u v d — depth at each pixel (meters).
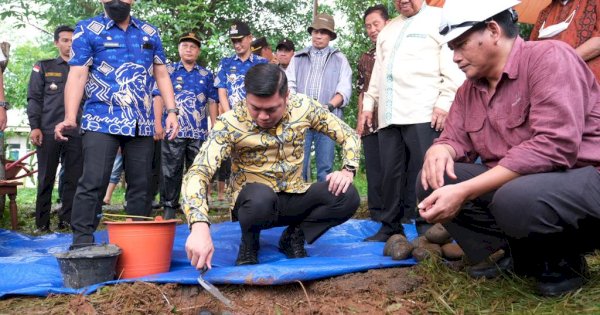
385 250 3.09
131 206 3.49
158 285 2.56
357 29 10.01
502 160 2.15
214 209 6.80
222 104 5.84
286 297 2.54
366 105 4.14
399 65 3.66
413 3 3.72
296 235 3.25
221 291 2.57
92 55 3.31
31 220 6.25
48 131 5.15
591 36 3.21
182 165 5.80
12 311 2.39
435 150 2.50
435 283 2.55
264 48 7.30
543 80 2.15
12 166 7.70
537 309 2.14
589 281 2.32
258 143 2.92
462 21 2.21
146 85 3.45
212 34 9.34
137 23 3.50
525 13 5.93
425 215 2.18
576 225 2.12
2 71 4.30
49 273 2.83
